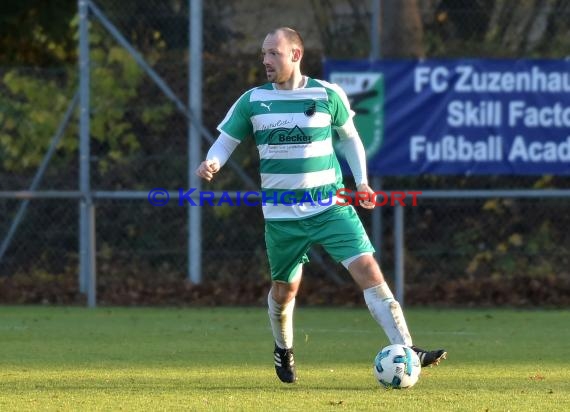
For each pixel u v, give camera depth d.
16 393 23.78
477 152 44.62
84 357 30.56
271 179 24.38
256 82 46.72
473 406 21.77
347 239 23.95
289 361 25.28
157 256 47.84
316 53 46.44
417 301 45.75
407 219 47.09
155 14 47.31
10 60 66.56
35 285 48.12
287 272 24.67
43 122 49.19
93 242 45.06
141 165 47.59
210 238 47.53
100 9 47.50
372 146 44.47
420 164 44.56
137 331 36.91
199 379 26.11
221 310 43.78
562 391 23.98
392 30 46.84
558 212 46.88
